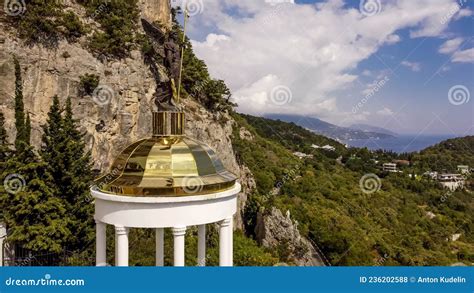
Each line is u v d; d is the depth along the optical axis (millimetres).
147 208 11320
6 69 41375
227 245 12703
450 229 77625
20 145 32875
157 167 11875
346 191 86500
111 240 28547
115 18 50500
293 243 58781
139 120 52781
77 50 46594
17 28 42969
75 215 33156
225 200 12367
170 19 69375
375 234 68750
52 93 44125
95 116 46656
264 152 93000
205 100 67125
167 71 13414
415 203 88250
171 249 28000
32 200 30922
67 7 48438
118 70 50250
